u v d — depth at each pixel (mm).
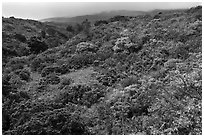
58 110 16484
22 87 22750
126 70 22844
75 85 20594
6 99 19312
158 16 39656
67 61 27797
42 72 25750
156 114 14555
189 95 15109
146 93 16703
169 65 20438
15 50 35500
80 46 30641
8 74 24750
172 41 26031
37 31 54594
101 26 40844
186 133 12625
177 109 14281
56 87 22000
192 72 17812
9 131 15391
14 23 54000
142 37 28453
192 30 26812
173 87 16375
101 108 17016
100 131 14852
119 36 32312
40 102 18328
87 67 26141
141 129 14016
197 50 22188
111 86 20734
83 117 16562
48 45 42375
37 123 15047
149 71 21531
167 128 13305
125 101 16828
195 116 13305
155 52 24359
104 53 27734
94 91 19469
